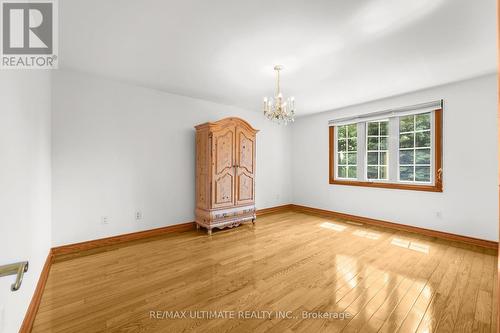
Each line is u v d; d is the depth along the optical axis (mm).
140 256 2705
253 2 1636
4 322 1108
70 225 2816
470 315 1646
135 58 2508
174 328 1531
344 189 4551
